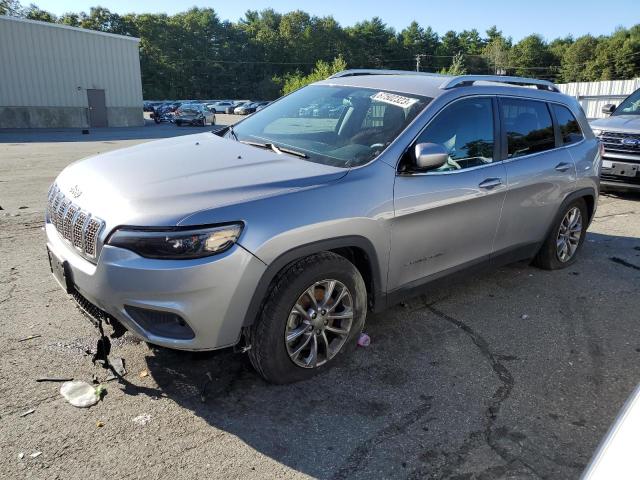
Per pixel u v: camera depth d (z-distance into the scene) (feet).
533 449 8.86
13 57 95.30
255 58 369.30
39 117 100.42
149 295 8.48
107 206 9.09
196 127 113.70
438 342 12.39
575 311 14.47
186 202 8.90
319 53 380.37
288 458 8.41
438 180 11.88
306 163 10.93
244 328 9.50
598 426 9.55
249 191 9.41
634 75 317.83
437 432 9.19
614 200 29.45
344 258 10.39
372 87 13.51
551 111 15.99
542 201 15.37
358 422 9.36
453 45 408.05
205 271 8.51
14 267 15.78
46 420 8.97
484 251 13.85
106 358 10.21
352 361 11.32
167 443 8.59
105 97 108.68
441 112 12.21
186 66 337.11
